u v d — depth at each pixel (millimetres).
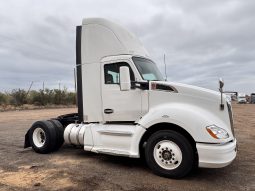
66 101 36156
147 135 5875
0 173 5629
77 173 5641
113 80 6449
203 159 5031
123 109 6266
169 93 5750
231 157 5078
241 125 14359
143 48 7141
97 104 6656
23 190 4664
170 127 5633
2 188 4758
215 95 5430
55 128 7480
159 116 5473
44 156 7176
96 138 6383
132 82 6164
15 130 12469
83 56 6875
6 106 29328
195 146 5328
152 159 5527
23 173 5621
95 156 7176
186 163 5188
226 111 5391
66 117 8180
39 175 5484
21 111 25469
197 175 5562
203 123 5109
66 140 7023
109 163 6465
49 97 34500
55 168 6008
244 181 5227
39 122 7582
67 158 6949
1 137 10469
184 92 5625
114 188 4785
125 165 6289
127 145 5914
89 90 6773
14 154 7438
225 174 5645
